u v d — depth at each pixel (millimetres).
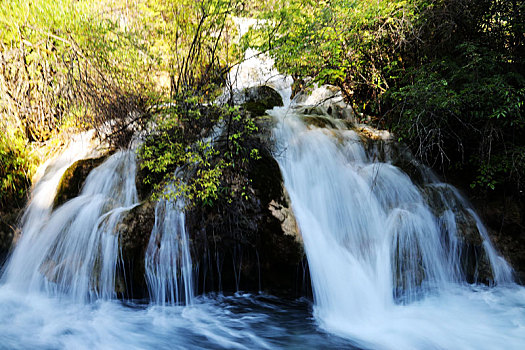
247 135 4906
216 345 3355
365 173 5254
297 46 5457
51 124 6617
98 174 5387
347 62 6223
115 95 5738
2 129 5809
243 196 4402
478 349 3254
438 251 4777
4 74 5875
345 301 3961
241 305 4262
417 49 6004
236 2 5906
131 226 4230
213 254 4449
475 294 4473
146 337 3471
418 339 3461
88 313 3938
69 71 5520
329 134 5746
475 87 4703
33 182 6062
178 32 6832
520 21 4887
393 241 4449
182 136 4809
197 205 4422
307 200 4887
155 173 4996
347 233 4703
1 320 3738
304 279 4227
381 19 5895
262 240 4324
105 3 6309
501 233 5223
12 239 5410
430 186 5309
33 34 5750
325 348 3311
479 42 5234
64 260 4406
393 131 6062
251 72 8828
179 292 4207
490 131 4957
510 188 5262
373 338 3488
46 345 3273
